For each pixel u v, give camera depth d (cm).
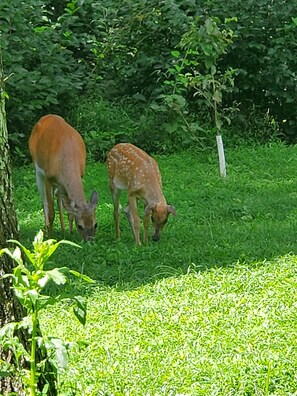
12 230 582
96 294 909
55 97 1720
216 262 1001
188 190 1434
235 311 799
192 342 726
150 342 733
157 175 1202
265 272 927
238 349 696
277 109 1873
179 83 1697
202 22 1777
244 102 1869
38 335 531
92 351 722
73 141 1220
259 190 1434
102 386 644
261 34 1806
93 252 1095
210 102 1594
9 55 1622
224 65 1828
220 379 638
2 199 577
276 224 1191
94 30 1916
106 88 1873
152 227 1263
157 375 655
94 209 1167
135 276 980
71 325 798
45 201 1235
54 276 483
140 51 1859
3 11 1673
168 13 1767
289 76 1800
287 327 746
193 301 843
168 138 1730
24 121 1697
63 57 1766
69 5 1844
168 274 966
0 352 566
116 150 1244
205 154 1702
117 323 793
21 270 489
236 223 1223
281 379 639
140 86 1886
